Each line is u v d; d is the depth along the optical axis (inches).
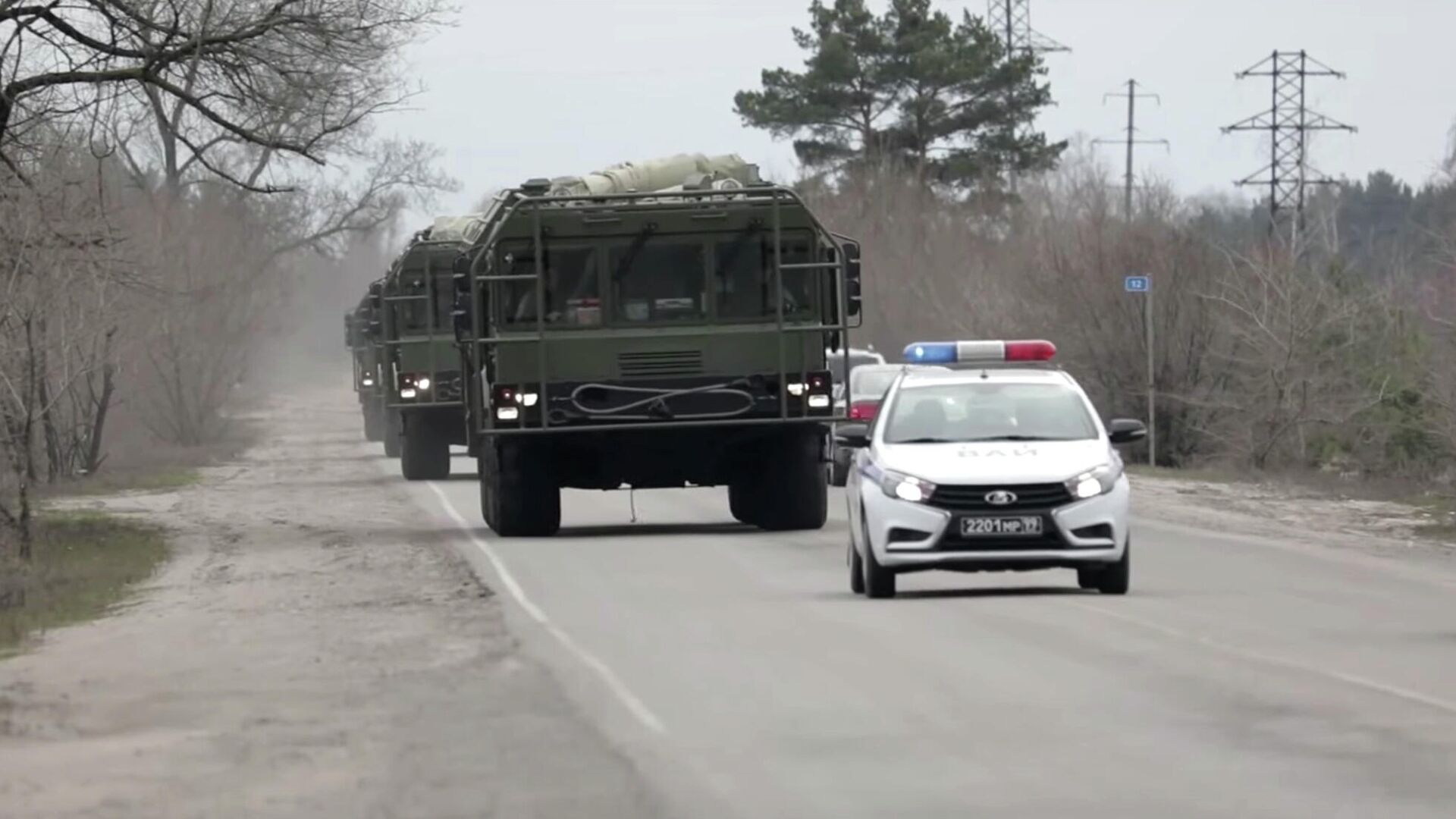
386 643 1572.3
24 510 2519.7
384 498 3614.7
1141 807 906.1
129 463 5162.4
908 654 1418.6
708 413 2581.2
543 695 1270.9
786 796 945.5
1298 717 1138.7
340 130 2974.9
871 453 1847.9
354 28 2866.6
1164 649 1434.5
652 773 1007.0
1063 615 1651.1
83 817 943.7
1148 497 3393.2
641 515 3083.2
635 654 1451.8
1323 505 3221.0
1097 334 4739.2
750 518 2842.0
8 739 1175.0
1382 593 1859.0
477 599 1882.4
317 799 968.3
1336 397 4239.7
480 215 4097.0
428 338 4180.6
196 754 1104.2
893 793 946.7
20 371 2903.5
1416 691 1235.2
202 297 6048.2
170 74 2938.0
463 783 994.1
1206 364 4655.5
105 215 3048.7
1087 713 1163.3
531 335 2564.0
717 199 2586.1
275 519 3154.5
